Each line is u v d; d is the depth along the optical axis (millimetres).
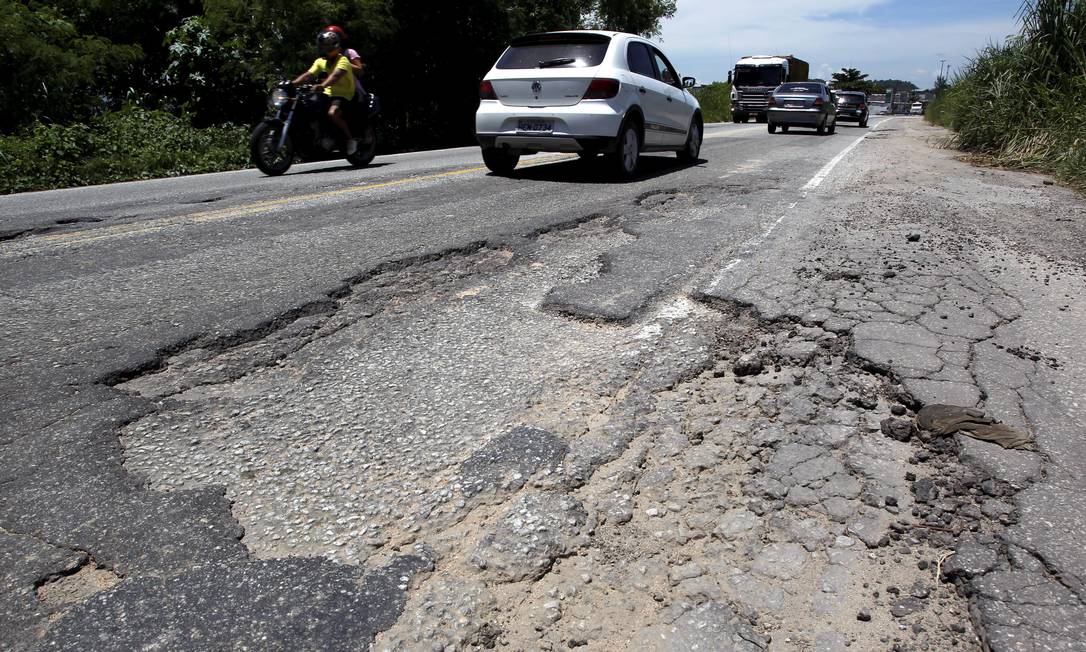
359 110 9891
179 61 17672
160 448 2348
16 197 7605
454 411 2619
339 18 16547
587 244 4961
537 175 8742
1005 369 2910
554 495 2143
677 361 3037
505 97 8289
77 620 1653
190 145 12117
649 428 2520
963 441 2385
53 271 4262
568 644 1631
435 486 2176
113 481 2156
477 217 5809
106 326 3328
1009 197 7426
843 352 3111
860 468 2279
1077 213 6473
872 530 1997
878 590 1790
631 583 1820
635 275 4168
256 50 17109
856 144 15109
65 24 14391
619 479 2229
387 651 1588
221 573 1802
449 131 22672
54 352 3033
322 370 2961
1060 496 2100
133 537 1920
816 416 2598
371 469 2260
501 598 1757
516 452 2348
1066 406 2615
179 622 1650
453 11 20594
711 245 4879
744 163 10320
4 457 2260
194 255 4621
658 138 9156
